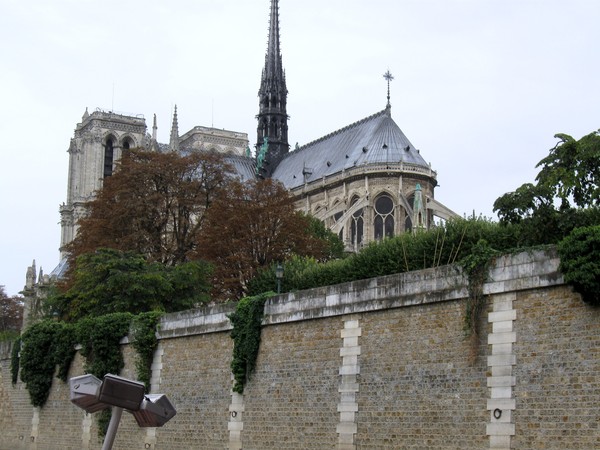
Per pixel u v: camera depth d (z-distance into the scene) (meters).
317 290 34.78
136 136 179.38
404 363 30.81
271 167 165.88
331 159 143.62
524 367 27.08
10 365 58.16
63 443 50.53
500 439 27.30
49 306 70.25
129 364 45.78
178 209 78.81
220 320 40.03
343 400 32.81
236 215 77.25
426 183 129.88
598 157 39.78
